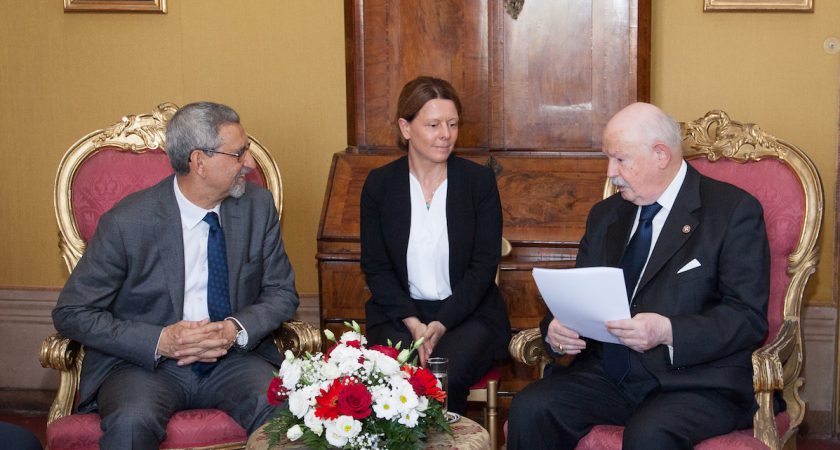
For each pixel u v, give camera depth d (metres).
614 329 2.85
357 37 4.34
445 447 2.61
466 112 4.31
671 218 3.07
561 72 4.23
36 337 4.89
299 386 2.61
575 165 4.19
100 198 3.73
